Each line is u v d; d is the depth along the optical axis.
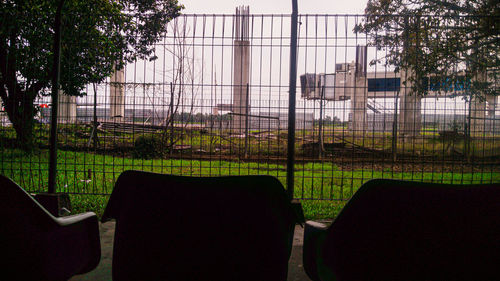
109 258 2.25
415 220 0.90
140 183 1.02
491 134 6.52
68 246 1.20
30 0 4.96
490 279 0.92
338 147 7.94
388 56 4.83
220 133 6.74
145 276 1.07
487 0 6.98
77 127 6.28
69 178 4.70
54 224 1.06
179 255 1.04
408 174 5.80
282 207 1.05
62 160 5.84
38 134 4.55
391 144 6.80
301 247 2.55
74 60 5.22
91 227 1.33
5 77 4.43
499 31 4.61
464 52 5.03
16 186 0.96
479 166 6.39
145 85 4.92
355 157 7.37
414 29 3.93
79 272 1.36
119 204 1.07
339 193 4.29
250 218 1.02
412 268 0.94
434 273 0.93
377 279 0.97
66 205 2.17
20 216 1.00
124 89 5.07
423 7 7.52
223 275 1.05
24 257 1.04
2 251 1.02
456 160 6.32
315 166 6.56
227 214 1.01
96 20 5.43
